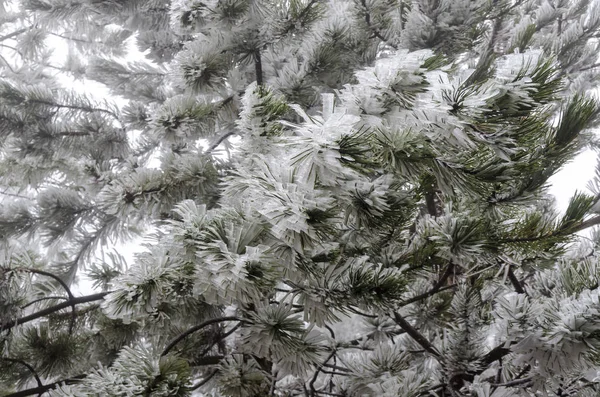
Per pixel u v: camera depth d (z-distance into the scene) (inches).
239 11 82.0
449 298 89.8
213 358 84.7
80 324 92.0
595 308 64.5
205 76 86.5
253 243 62.5
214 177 89.4
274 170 60.7
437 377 80.8
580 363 65.7
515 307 67.0
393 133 61.3
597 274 67.5
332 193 61.9
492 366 78.2
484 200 74.4
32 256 94.0
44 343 87.7
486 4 92.7
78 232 125.4
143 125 118.5
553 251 75.2
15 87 111.5
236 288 61.4
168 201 88.7
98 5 127.9
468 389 77.5
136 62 143.4
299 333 67.4
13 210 119.6
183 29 84.1
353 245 72.9
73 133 114.7
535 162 70.4
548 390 70.9
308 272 64.4
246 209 63.0
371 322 90.9
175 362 65.9
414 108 61.0
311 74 89.2
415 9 93.9
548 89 62.6
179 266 64.4
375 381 82.6
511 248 75.4
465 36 93.5
